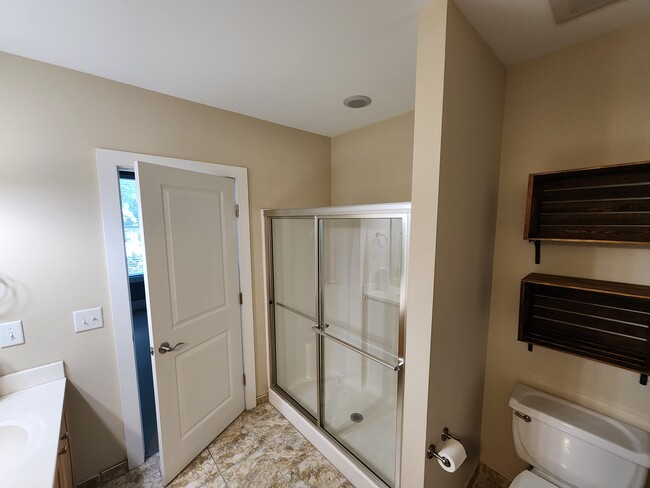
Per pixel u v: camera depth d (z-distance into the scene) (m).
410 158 2.01
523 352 1.51
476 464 1.70
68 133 1.45
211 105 1.91
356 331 1.76
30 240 1.39
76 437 1.57
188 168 1.83
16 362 1.39
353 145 2.43
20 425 1.15
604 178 1.22
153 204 1.52
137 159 1.65
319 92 1.72
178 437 1.71
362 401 1.77
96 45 1.24
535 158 1.40
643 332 1.18
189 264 1.75
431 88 1.03
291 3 1.01
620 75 1.16
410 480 1.29
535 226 1.35
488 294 1.57
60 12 1.03
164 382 1.61
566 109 1.30
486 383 1.67
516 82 1.44
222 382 2.05
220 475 1.72
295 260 2.16
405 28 1.15
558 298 1.39
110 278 1.59
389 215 1.37
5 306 1.35
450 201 1.12
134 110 1.63
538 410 1.35
